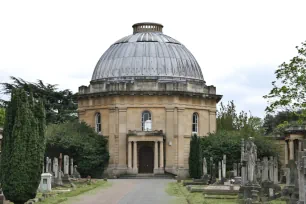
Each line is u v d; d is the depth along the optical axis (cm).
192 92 9575
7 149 3847
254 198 4266
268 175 5703
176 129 9438
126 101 9469
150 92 9419
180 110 9494
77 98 10106
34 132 3866
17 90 3897
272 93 4625
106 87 9575
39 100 3969
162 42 10156
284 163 9569
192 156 8625
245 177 4744
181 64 9981
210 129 9850
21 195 3812
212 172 7569
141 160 9356
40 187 5400
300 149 3706
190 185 6488
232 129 11556
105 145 9450
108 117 9538
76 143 8881
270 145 9019
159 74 9800
